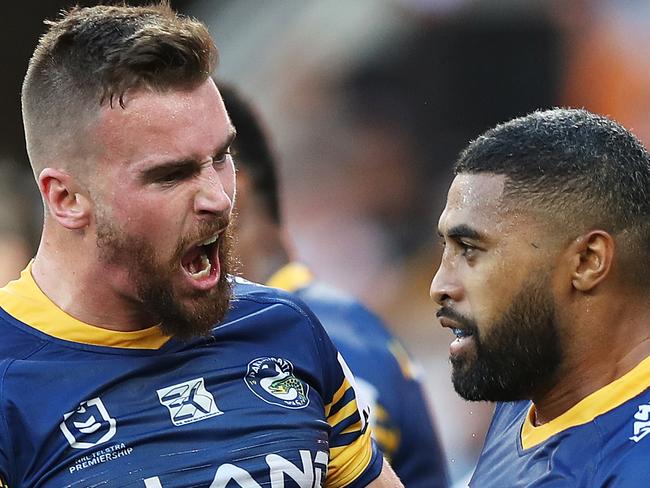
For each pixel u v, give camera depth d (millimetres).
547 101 25312
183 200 7938
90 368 8180
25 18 26188
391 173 26016
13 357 8164
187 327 8141
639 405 7793
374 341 12383
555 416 8312
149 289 8039
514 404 9062
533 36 25312
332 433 8992
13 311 8359
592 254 7926
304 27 26609
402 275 25297
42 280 8453
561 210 7906
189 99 7957
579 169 7938
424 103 26016
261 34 26625
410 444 12352
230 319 8703
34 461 7961
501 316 8055
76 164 8047
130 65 7840
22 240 15555
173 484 7953
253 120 13023
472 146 8391
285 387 8570
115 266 8086
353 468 9023
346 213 25984
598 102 24781
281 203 13414
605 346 8031
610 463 7598
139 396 8188
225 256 8227
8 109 26391
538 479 7977
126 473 7926
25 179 16781
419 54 26016
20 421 7980
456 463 21109
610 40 24672
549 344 8062
